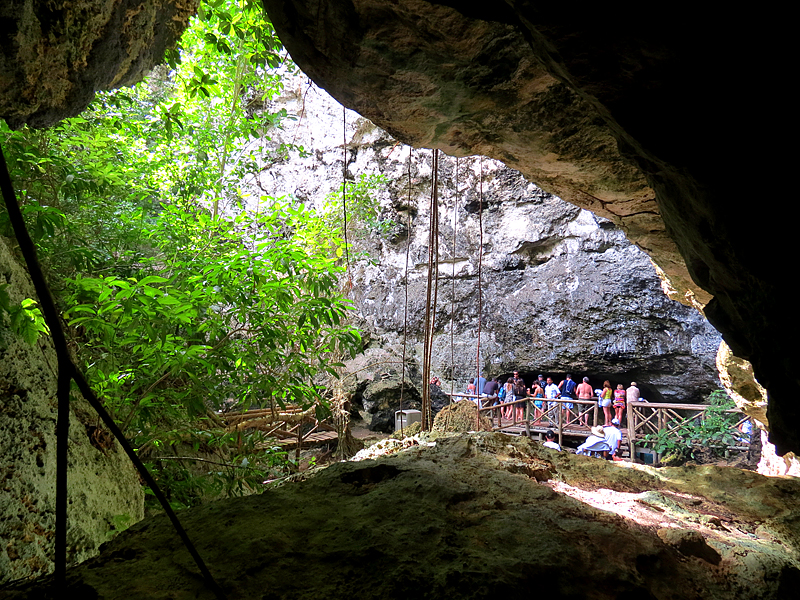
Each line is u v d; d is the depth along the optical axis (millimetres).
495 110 3133
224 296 3729
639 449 10398
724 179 1831
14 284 2918
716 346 11930
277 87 6414
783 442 2195
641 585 1515
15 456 2605
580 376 14867
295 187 14531
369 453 3238
